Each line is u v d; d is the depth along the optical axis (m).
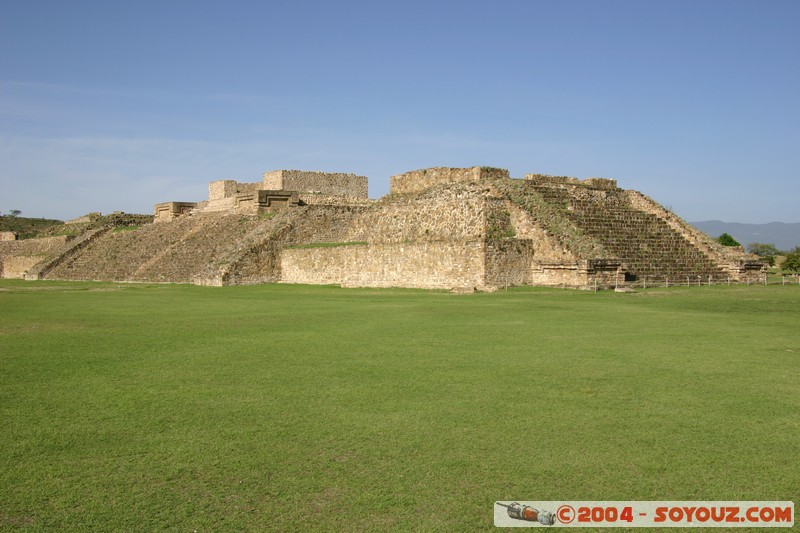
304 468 8.91
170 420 11.02
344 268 50.47
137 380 13.92
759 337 18.83
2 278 82.94
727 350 16.69
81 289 49.97
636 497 7.99
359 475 8.66
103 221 93.06
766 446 9.52
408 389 12.80
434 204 48.69
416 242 44.97
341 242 56.03
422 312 26.66
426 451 9.44
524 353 16.45
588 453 9.30
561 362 15.26
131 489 8.34
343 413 11.25
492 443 9.73
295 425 10.64
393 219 52.09
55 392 12.98
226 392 12.77
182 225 71.62
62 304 33.88
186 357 16.53
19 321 25.17
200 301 35.31
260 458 9.27
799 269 55.97
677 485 8.30
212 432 10.36
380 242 47.94
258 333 20.80
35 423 10.95
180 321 24.70
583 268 39.41
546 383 13.17
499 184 47.72
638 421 10.66
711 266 46.56
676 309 27.06
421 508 7.76
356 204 66.44
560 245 41.44
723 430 10.20
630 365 14.86
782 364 14.88
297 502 7.93
